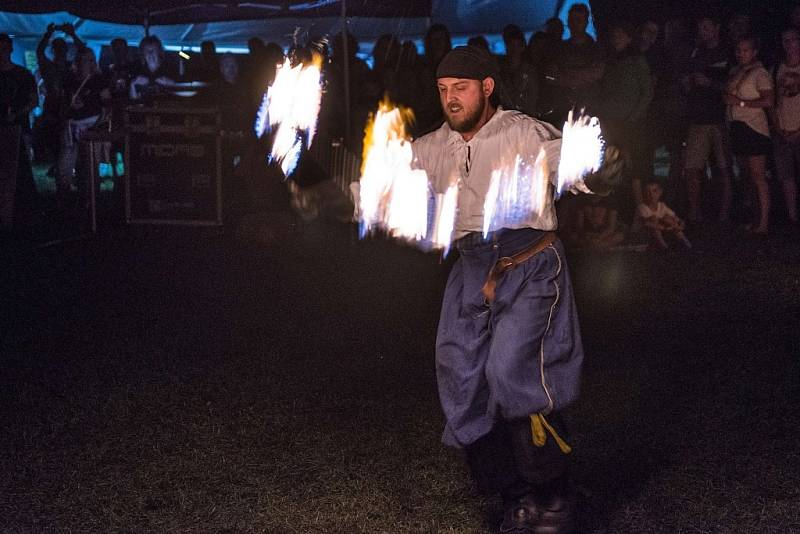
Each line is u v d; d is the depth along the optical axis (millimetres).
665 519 4590
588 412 5980
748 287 9312
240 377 6742
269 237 12133
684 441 5516
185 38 19766
